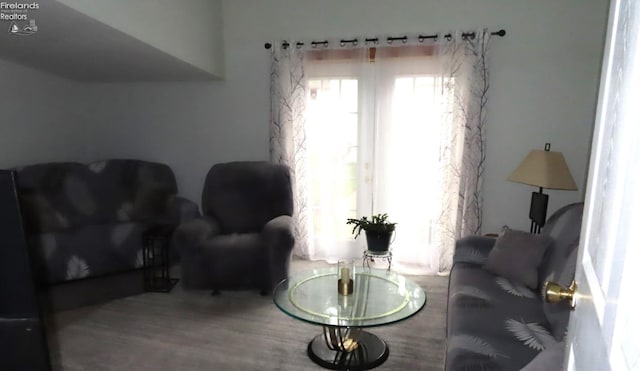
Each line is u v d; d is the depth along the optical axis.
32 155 3.55
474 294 2.17
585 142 3.14
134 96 4.05
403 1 3.34
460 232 3.36
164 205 3.61
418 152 3.45
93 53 2.72
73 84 3.93
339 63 3.51
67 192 3.28
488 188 3.40
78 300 2.92
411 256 3.62
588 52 3.04
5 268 1.29
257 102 3.80
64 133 3.86
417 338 2.44
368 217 3.63
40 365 1.40
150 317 2.69
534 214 2.96
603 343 0.70
